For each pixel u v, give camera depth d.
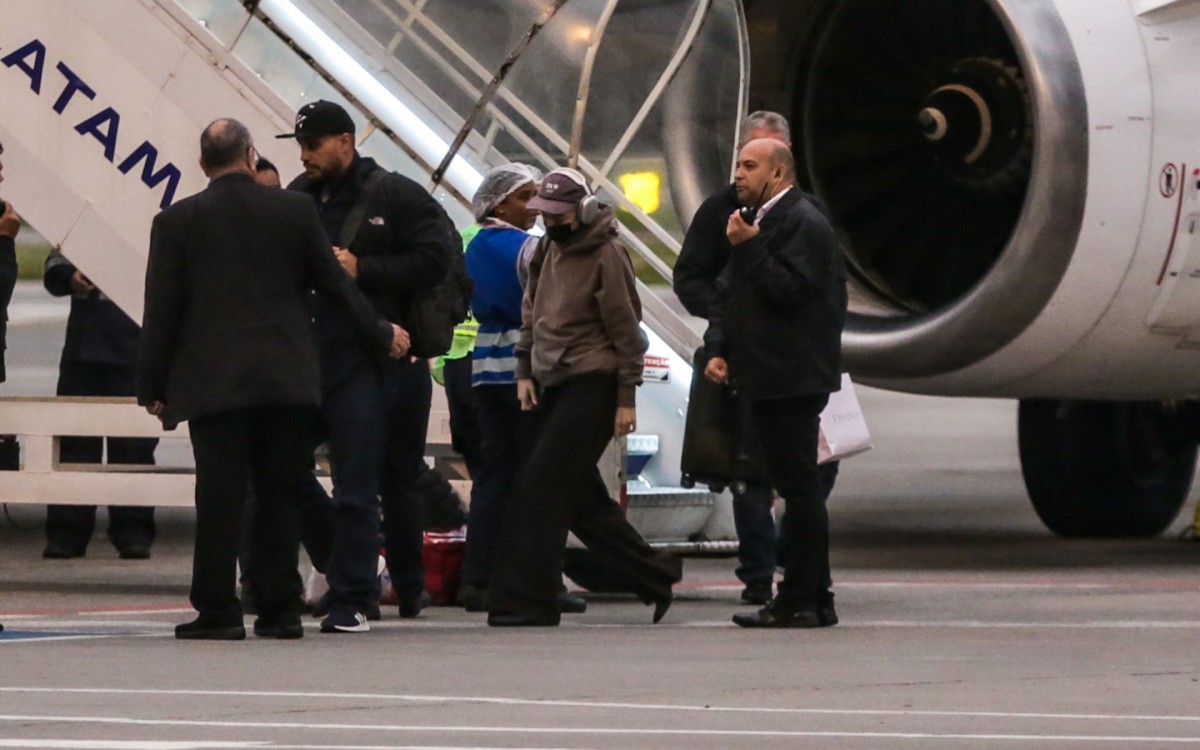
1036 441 49.34
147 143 39.66
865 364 43.09
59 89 39.84
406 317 31.66
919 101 45.56
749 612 34.53
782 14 45.28
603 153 43.44
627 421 31.72
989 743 20.17
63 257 40.59
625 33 43.34
